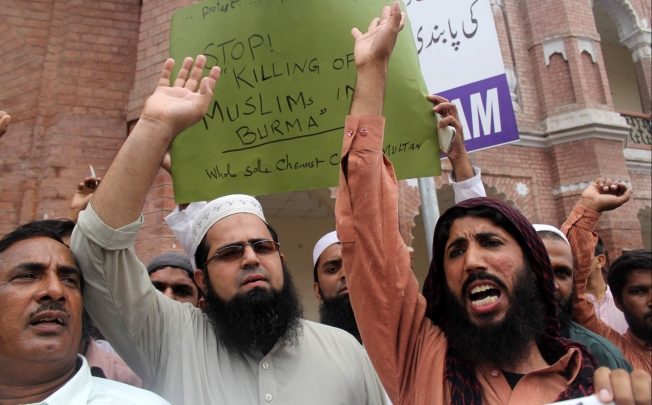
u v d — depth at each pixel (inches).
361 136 56.4
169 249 142.7
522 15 341.1
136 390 55.3
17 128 172.4
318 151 72.9
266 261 67.6
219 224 69.5
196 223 73.6
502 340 50.4
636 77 413.7
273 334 64.7
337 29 75.5
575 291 79.4
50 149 168.6
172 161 76.3
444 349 53.9
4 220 163.6
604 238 294.0
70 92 175.5
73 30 181.0
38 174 169.5
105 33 184.4
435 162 69.5
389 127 70.9
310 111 74.4
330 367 65.1
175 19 82.5
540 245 54.6
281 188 72.8
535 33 331.3
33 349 48.8
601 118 305.9
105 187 55.7
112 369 86.0
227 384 61.4
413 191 246.4
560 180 303.9
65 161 168.7
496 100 105.3
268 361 63.6
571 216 84.8
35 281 51.6
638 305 74.0
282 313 65.5
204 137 76.4
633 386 38.2
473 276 52.0
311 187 72.0
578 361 48.6
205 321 68.7
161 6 171.2
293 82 75.6
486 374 51.9
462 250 55.1
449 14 114.4
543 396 47.8
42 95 175.9
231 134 75.9
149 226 146.6
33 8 182.2
